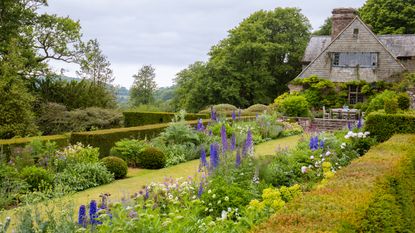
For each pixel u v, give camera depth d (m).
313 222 3.52
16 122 16.05
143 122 25.64
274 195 5.34
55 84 25.34
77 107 25.16
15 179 8.65
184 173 11.31
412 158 7.61
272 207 5.20
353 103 32.09
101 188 9.59
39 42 25.11
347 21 34.47
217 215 5.95
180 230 4.07
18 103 16.08
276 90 45.41
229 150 8.52
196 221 4.68
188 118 24.92
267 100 42.59
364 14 42.12
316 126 24.31
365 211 3.96
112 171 10.67
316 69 33.12
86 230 4.22
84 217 4.40
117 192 9.12
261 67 42.59
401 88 27.91
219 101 41.50
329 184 4.97
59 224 4.40
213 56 46.19
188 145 14.27
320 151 9.84
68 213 4.62
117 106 29.27
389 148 8.22
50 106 22.52
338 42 32.62
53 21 24.73
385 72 31.33
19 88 16.53
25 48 23.56
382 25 40.28
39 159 10.07
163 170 11.87
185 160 13.37
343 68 32.38
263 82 42.28
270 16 44.84
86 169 9.94
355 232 3.60
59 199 5.51
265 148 15.27
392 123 12.36
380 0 40.56
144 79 55.94
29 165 9.61
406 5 39.62
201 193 6.26
